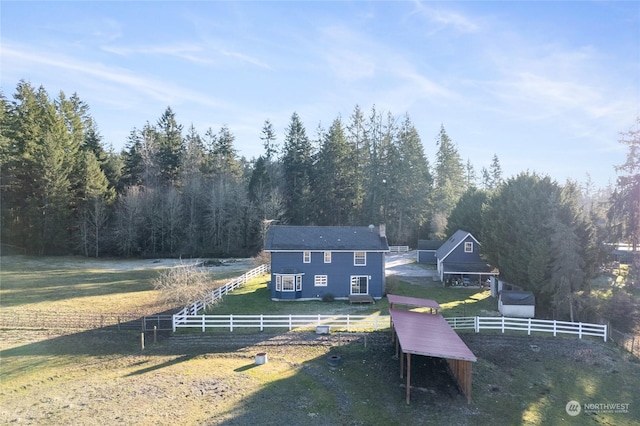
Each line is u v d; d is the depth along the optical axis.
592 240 33.34
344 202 76.12
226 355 24.50
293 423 17.11
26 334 27.22
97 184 65.88
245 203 70.19
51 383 20.23
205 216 70.88
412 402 19.89
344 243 38.75
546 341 28.39
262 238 65.81
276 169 80.75
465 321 30.97
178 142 77.94
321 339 27.31
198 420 16.88
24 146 63.12
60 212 63.34
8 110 67.56
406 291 42.03
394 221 76.00
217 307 34.06
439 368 23.91
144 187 69.00
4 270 50.56
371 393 20.55
